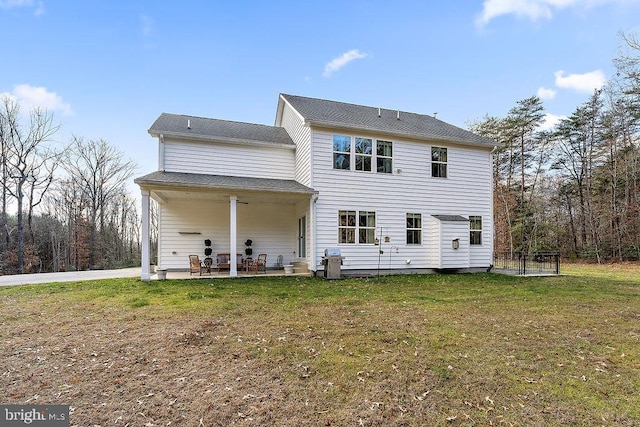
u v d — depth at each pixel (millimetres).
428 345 4461
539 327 5441
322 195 11477
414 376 3512
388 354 4113
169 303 6801
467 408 2906
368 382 3363
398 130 12266
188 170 12125
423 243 12711
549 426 2648
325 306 6684
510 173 28812
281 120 15688
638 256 22438
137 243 33250
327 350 4230
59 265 27828
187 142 12172
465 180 13469
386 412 2816
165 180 9828
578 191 26766
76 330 5031
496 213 29109
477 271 13414
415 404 2955
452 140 12992
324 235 11438
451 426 2635
